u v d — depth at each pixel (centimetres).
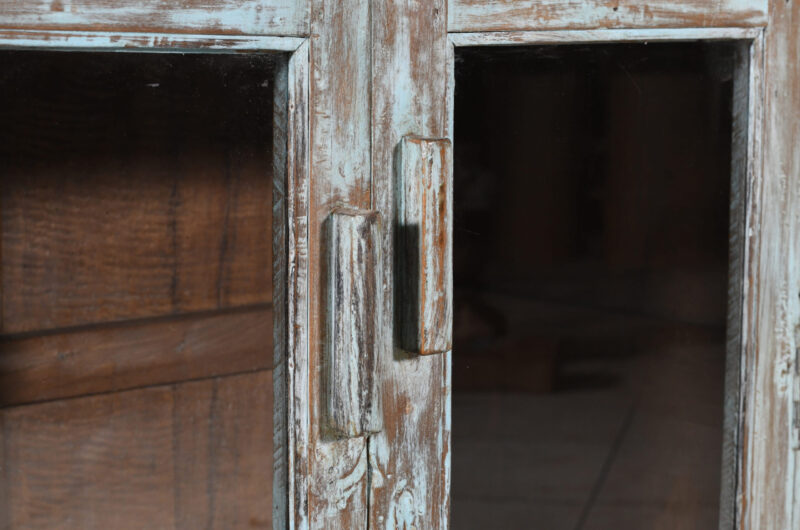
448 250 86
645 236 104
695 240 101
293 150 81
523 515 108
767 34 95
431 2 86
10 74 83
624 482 108
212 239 95
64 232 89
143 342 94
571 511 109
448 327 86
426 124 87
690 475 104
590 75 96
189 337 96
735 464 99
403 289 86
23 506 90
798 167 98
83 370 92
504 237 101
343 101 83
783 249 98
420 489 90
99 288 92
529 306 105
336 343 82
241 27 79
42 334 89
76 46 74
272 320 89
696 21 93
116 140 90
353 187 84
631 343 107
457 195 96
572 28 90
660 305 105
